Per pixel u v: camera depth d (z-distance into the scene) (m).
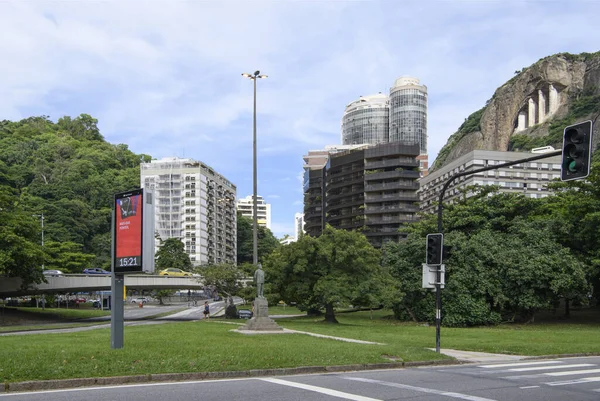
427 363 16.34
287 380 12.49
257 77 38.53
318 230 137.62
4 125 168.38
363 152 117.19
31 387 10.89
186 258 125.38
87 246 114.19
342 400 9.95
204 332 26.81
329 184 127.19
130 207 16.28
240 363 13.77
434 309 41.91
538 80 184.00
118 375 11.95
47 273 59.62
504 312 44.69
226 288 59.44
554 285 38.41
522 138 177.50
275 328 29.14
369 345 20.05
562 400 10.41
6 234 50.12
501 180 114.56
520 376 13.73
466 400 10.20
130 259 16.05
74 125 183.62
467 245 41.81
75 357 13.51
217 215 162.50
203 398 9.97
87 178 134.00
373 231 112.88
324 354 15.91
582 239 42.22
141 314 74.88
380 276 41.53
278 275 41.28
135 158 171.62
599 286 44.84
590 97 160.75
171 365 13.00
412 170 114.38
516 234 44.91
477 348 20.98
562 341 25.09
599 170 40.81
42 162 132.38
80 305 99.75
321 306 43.25
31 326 47.97
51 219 107.56
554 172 116.44
